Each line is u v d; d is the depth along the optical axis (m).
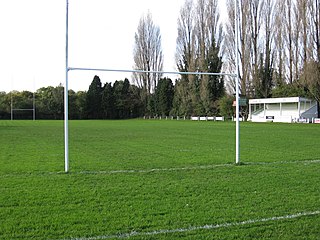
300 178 8.79
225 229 5.07
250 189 7.56
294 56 50.53
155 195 7.02
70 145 17.25
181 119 65.00
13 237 4.74
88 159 12.27
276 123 44.66
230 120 56.19
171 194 7.11
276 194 7.12
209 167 10.52
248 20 52.41
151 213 5.81
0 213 5.78
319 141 19.14
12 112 73.94
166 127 35.09
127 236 4.78
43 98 77.88
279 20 51.59
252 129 30.78
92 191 7.32
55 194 7.05
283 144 17.58
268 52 53.56
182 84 63.44
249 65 53.25
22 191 7.30
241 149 15.41
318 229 5.08
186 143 18.28
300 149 15.36
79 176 9.04
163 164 11.14
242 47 52.97
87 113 80.38
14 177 8.87
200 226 5.19
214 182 8.29
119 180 8.53
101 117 81.31
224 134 24.83
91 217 5.58
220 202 6.51
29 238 4.71
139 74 70.12
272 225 5.24
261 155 13.36
